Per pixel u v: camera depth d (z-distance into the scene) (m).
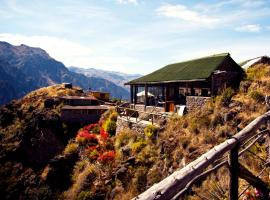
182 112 23.31
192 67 29.23
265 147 11.16
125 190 18.70
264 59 30.69
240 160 10.69
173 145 18.52
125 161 20.88
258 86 19.66
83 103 54.25
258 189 5.92
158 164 18.38
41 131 42.03
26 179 32.28
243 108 17.81
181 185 3.39
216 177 11.15
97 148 28.30
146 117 28.09
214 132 17.03
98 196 19.94
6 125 51.50
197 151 16.28
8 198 30.58
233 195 4.77
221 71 23.64
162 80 30.02
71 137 42.25
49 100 53.72
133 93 38.12
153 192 3.03
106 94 68.88
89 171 23.05
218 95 21.48
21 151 39.06
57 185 28.16
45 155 38.38
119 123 30.12
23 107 56.59
